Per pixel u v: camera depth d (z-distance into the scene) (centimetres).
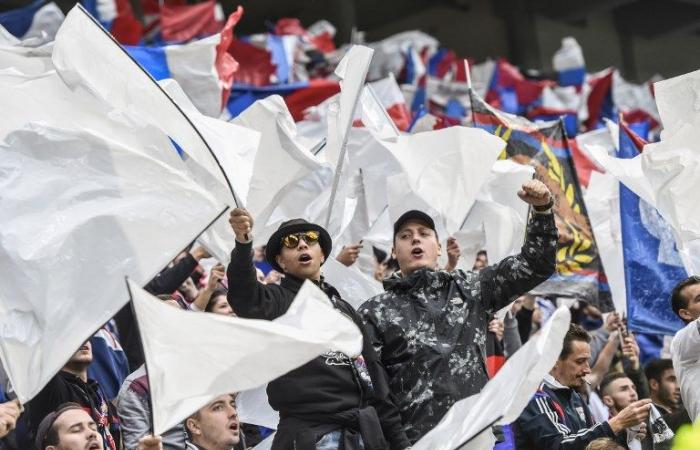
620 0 6109
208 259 1784
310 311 948
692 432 801
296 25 3784
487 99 3797
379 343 1220
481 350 1227
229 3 5369
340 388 1134
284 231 1181
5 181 1066
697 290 1547
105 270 1056
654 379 1750
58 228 1056
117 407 1350
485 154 1442
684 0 6431
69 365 1301
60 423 1155
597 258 1798
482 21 6188
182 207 1085
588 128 3944
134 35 2566
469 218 1641
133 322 1562
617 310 1845
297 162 1301
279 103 1301
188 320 920
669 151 1360
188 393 924
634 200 1744
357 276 1536
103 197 1078
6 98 1128
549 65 6256
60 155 1082
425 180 1445
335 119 1344
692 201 1355
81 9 1105
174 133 1105
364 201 1756
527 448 1378
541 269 1247
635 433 1469
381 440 1109
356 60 1314
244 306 1121
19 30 2334
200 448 1315
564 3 6206
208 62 1792
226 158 1128
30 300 1030
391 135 1620
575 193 1817
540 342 983
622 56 6688
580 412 1453
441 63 4538
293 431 1117
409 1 6019
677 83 1368
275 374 940
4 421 993
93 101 1119
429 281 1252
